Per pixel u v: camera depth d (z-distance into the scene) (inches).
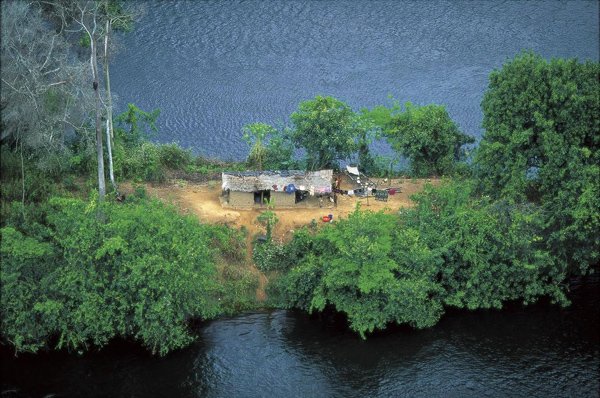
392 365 2079.2
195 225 2080.5
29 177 2468.0
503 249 2197.3
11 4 2487.7
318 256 2242.9
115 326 2042.3
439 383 2022.6
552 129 2322.8
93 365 2028.8
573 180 2241.6
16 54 2440.9
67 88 2450.8
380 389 2001.7
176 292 1985.7
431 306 2197.3
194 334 2144.4
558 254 2282.2
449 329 2208.4
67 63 2455.7
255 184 2395.4
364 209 2450.8
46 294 1975.9
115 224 1964.8
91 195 2033.7
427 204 2281.0
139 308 1940.2
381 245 2090.3
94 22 2285.9
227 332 2161.7
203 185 2603.3
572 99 2290.8
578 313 2288.4
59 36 2500.0
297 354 2102.6
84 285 1948.8
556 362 2105.1
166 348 2031.3
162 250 1988.2
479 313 2269.9
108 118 2480.3
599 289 2397.9
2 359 2032.5
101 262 1975.9
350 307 2128.4
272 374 2034.9
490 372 2065.7
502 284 2251.5
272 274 2293.3
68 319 2003.0
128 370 2021.4
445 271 2192.4
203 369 2037.4
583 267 2284.7
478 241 2167.8
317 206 2437.3
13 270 1942.7
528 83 2359.7
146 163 2645.2
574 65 2381.9
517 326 2230.6
